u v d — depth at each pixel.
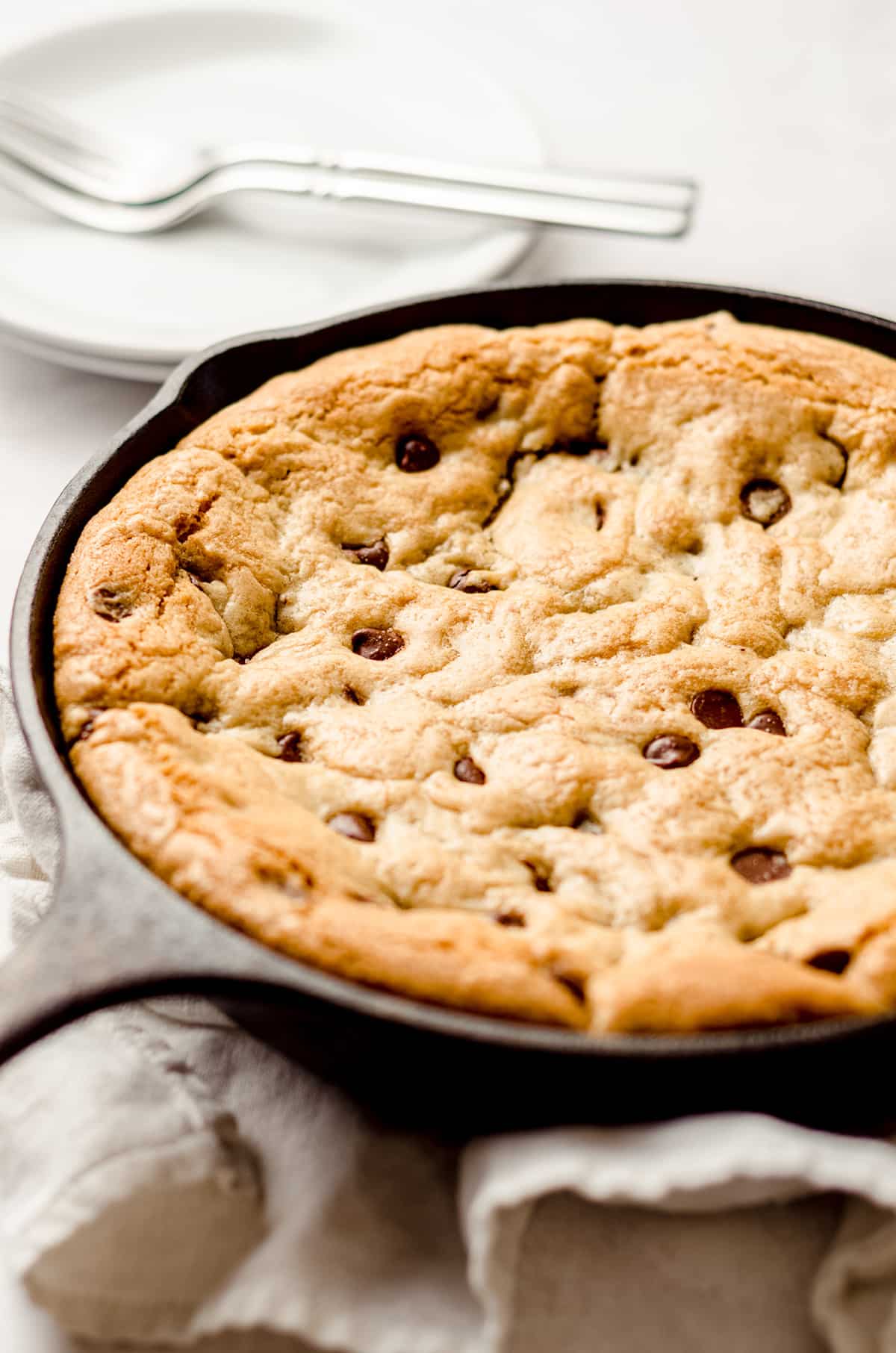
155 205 0.93
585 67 1.02
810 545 0.79
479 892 0.72
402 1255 0.70
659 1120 0.69
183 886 0.71
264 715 0.75
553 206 0.91
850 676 0.76
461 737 0.75
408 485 0.80
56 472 0.87
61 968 0.68
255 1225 0.71
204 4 1.00
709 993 0.69
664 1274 0.69
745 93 1.00
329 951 0.69
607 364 0.83
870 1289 0.69
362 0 1.05
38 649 0.74
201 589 0.77
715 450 0.81
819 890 0.72
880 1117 0.71
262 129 0.97
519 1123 0.70
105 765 0.73
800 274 0.93
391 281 0.91
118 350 0.87
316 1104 0.72
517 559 0.79
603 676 0.76
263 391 0.81
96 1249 0.69
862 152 0.97
